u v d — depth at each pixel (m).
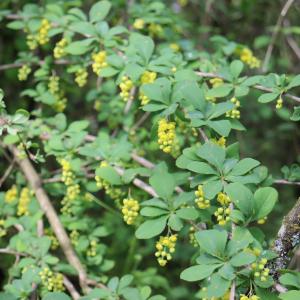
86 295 1.00
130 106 1.25
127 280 0.96
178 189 1.00
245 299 0.84
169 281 1.49
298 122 1.65
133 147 1.17
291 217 0.89
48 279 1.01
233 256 0.83
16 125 0.93
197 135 1.06
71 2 1.27
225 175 0.88
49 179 1.17
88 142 1.24
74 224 1.13
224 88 0.98
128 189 1.04
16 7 1.40
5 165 1.39
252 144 1.71
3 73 1.50
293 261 1.12
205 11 1.65
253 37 1.68
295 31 1.45
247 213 0.85
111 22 1.37
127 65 0.98
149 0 1.34
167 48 1.09
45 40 1.20
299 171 1.01
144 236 0.89
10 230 1.27
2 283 1.40
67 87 1.31
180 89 0.93
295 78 0.94
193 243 0.99
